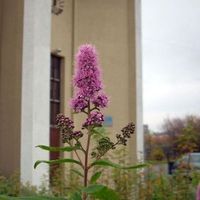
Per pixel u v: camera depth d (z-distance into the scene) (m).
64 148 3.42
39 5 15.45
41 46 15.34
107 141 3.57
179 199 8.00
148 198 8.23
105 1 20.73
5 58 15.48
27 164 14.48
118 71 20.80
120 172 8.35
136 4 21.39
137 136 20.45
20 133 14.77
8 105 15.18
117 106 20.45
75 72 3.47
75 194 3.28
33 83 14.96
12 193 10.73
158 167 8.84
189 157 8.70
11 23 15.54
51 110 18.00
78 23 19.66
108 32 20.67
